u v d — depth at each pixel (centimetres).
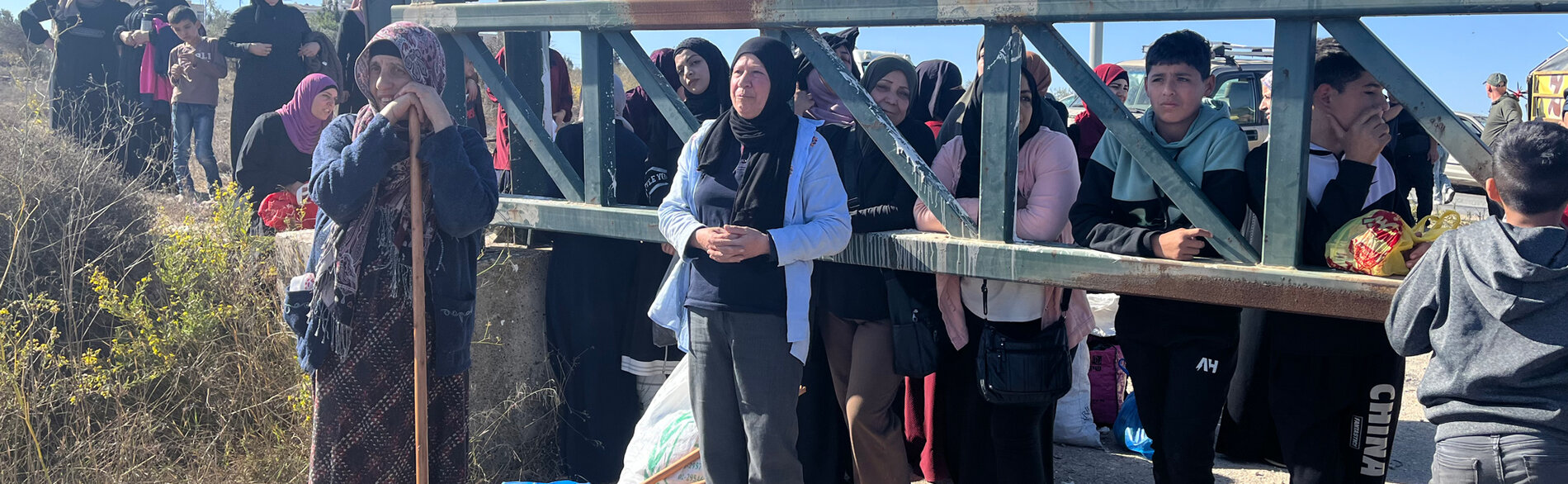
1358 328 267
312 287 287
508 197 402
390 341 285
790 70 285
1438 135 233
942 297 320
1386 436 279
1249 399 404
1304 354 272
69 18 788
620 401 398
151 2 820
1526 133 217
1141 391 299
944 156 321
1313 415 276
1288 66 244
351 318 281
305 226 470
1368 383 278
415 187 274
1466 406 222
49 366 380
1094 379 448
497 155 491
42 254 432
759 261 285
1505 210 225
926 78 454
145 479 350
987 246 287
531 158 416
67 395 370
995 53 280
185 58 776
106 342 418
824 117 393
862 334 316
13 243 413
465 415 307
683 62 414
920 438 400
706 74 414
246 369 397
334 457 287
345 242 279
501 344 390
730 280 286
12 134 461
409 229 286
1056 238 300
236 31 698
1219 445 419
